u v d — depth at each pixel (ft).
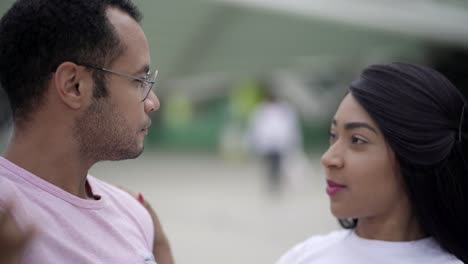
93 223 5.11
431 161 5.82
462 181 6.15
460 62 43.09
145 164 49.03
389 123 5.84
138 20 5.43
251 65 33.37
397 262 6.06
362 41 33.01
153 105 5.53
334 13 28.76
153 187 35.50
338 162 6.09
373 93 5.97
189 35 27.76
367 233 6.36
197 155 57.11
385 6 29.71
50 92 4.98
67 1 4.99
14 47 4.98
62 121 5.04
